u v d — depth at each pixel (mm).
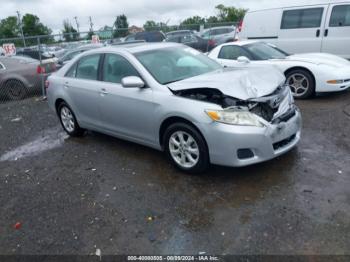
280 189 3438
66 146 5363
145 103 4031
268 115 3604
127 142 5230
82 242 2922
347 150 4242
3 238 3104
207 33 18750
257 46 7508
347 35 8180
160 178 3914
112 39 15352
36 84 9539
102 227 3100
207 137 3488
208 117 3443
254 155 3467
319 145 4457
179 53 4793
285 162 4016
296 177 3650
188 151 3793
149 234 2939
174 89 3777
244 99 3414
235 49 7387
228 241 2764
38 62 9859
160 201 3434
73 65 5359
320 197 3248
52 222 3262
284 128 3617
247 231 2855
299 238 2721
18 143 5766
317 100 6742
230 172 3877
